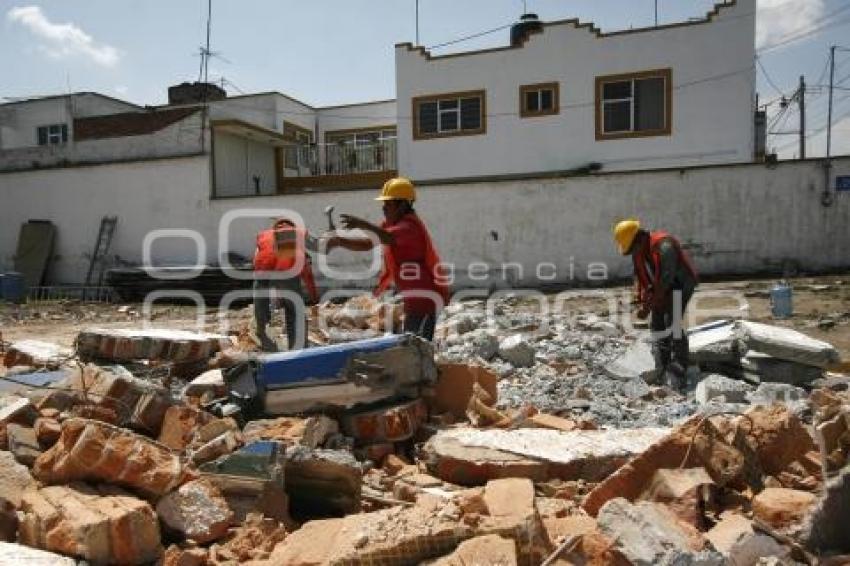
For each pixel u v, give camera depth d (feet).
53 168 85.10
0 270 87.45
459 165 81.71
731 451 12.77
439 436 15.88
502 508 11.19
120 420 15.87
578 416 20.72
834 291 50.98
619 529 10.05
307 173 103.14
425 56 81.97
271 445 13.03
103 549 10.00
